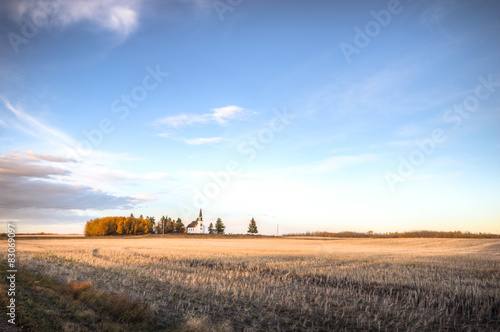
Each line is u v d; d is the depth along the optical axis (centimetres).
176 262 3084
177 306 1465
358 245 7769
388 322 1397
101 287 1650
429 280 2216
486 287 2003
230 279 2180
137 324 1167
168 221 15800
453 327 1359
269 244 7512
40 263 2294
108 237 11269
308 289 1972
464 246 7375
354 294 1858
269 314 1440
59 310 1151
